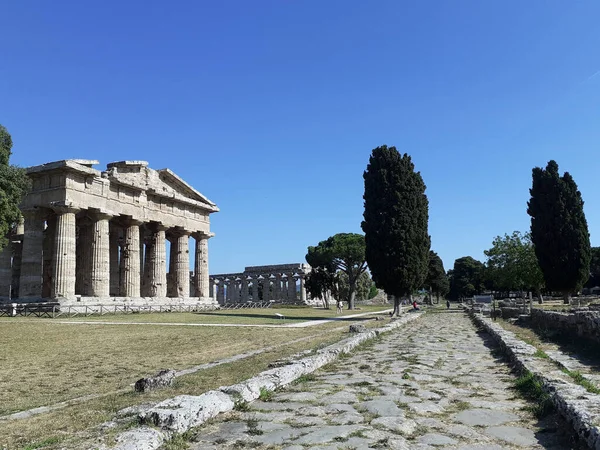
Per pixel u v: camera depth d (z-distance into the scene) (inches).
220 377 508.4
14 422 350.0
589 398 297.6
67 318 1560.0
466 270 5610.2
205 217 2778.1
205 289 2738.7
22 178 1289.4
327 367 532.4
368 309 3171.8
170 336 1000.2
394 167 1772.9
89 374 573.3
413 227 1754.4
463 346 740.0
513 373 477.4
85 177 1974.7
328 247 3257.9
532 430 282.0
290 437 272.2
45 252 2246.6
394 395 376.5
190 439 271.9
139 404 362.6
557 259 1990.7
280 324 1366.9
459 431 279.9
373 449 248.7
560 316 846.5
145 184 2317.9
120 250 2581.2
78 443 244.5
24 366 635.5
